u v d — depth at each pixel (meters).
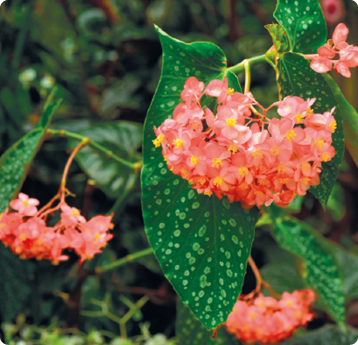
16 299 0.83
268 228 1.04
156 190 0.57
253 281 1.01
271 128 0.54
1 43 1.03
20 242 0.64
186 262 0.57
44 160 1.00
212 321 0.56
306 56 0.58
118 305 1.01
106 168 0.86
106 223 0.65
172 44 0.58
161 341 0.80
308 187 0.56
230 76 0.58
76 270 0.97
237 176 0.53
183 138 0.54
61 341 0.77
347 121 0.60
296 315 0.71
